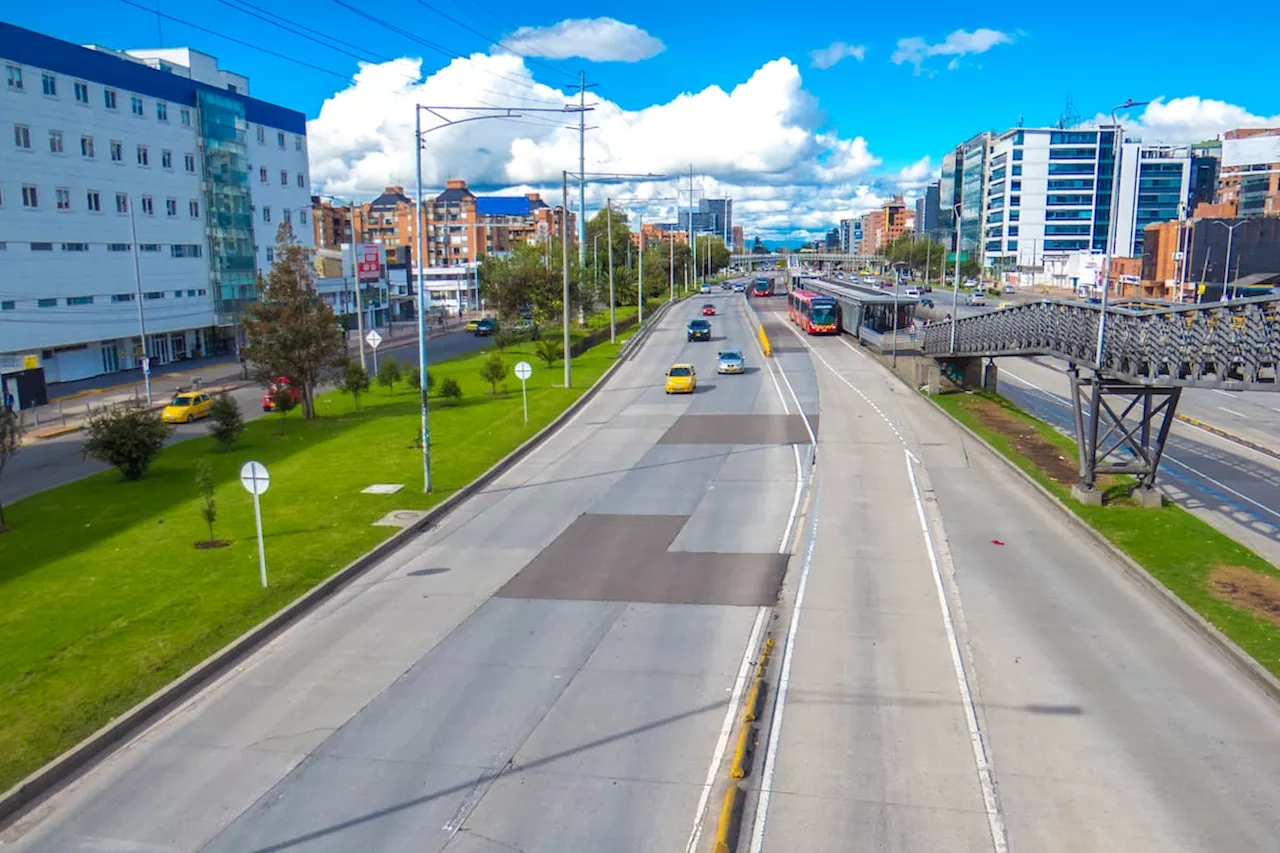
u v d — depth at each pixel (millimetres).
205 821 11523
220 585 19703
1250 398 49125
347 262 99812
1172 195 148750
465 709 14391
